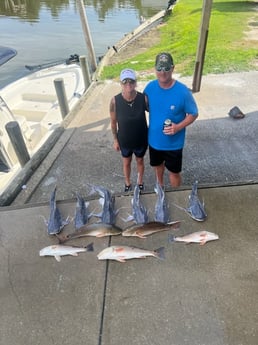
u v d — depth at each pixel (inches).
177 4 732.7
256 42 380.5
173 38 480.7
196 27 486.6
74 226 122.0
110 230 115.6
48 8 976.9
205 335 84.4
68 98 316.5
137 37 543.5
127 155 142.4
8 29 780.6
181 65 324.5
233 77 279.4
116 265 104.8
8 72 527.5
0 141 226.4
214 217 120.4
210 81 274.2
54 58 585.0
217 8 618.2
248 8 605.3
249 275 98.5
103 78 314.8
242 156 177.5
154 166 141.8
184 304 92.0
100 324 89.1
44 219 127.2
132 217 122.5
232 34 425.7
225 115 219.5
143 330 86.8
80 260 107.4
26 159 199.5
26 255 111.7
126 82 118.5
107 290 97.7
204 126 207.9
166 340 84.1
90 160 185.3
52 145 201.3
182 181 161.0
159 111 122.0
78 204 129.7
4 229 123.6
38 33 740.0
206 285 96.5
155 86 120.0
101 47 630.5
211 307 90.6
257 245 108.1
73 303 95.0
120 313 91.4
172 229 116.3
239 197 129.4
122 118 129.6
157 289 96.7
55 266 106.3
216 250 107.2
